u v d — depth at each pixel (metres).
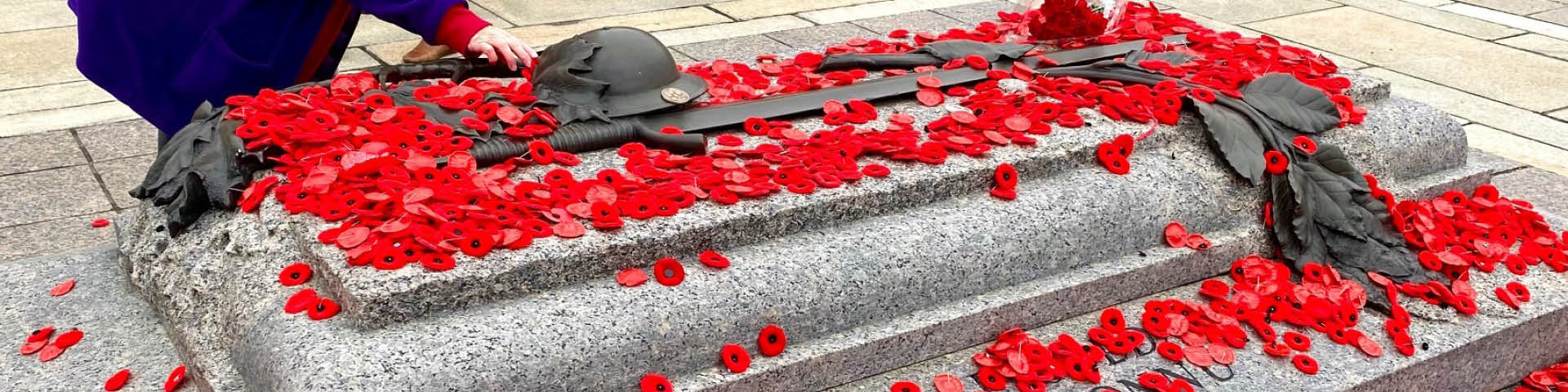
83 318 2.85
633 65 3.10
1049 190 2.95
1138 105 3.29
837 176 2.75
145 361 2.65
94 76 3.17
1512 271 3.15
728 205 2.63
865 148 2.91
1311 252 3.11
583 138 2.90
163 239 2.85
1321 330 2.86
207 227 2.76
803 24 6.31
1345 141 3.38
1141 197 3.01
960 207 2.85
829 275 2.57
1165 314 2.84
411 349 2.22
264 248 2.57
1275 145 3.17
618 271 2.48
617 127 2.93
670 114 3.10
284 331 2.31
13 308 2.89
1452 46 6.27
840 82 3.51
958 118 3.13
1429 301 2.98
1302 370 2.66
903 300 2.66
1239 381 2.61
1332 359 2.73
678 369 2.42
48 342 2.71
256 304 2.45
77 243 3.62
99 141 4.51
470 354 2.23
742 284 2.49
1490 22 6.79
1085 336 2.79
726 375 2.44
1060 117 3.19
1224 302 2.91
